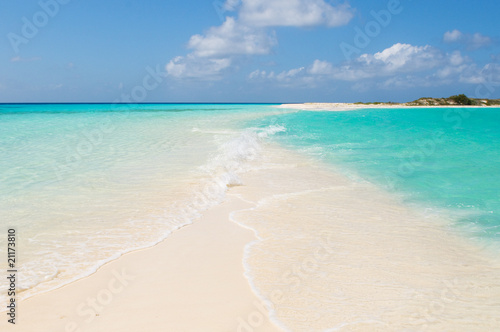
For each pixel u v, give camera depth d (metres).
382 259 4.57
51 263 4.22
